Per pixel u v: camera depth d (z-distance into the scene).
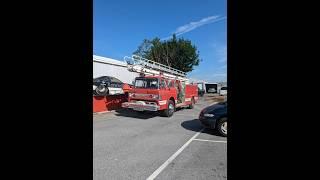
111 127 8.95
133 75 18.61
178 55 40.91
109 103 13.50
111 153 5.51
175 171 4.38
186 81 15.70
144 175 4.17
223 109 7.76
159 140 6.93
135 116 12.04
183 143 6.60
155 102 11.16
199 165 4.73
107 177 4.05
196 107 18.20
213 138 7.29
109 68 16.03
